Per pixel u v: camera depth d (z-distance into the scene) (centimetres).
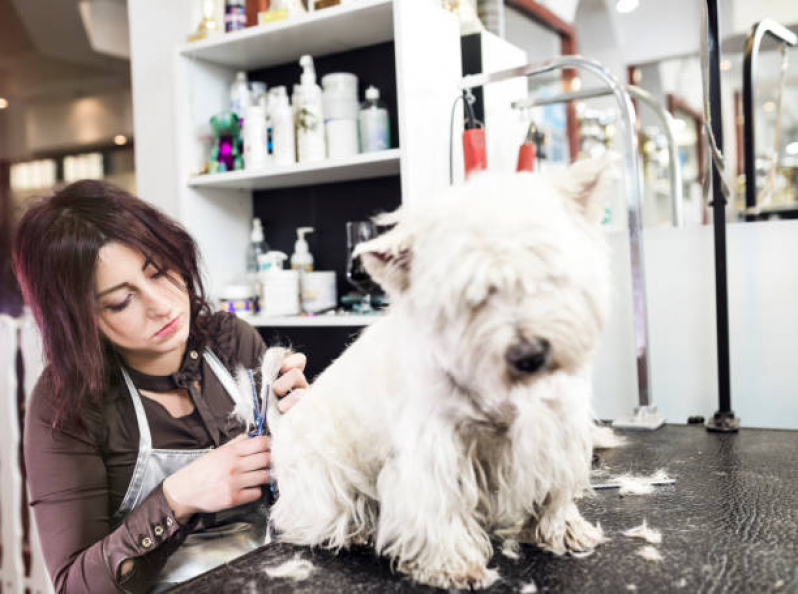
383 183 200
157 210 118
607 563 78
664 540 85
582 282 69
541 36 341
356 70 198
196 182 198
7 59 520
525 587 73
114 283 103
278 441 98
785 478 109
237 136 200
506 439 80
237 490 102
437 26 171
